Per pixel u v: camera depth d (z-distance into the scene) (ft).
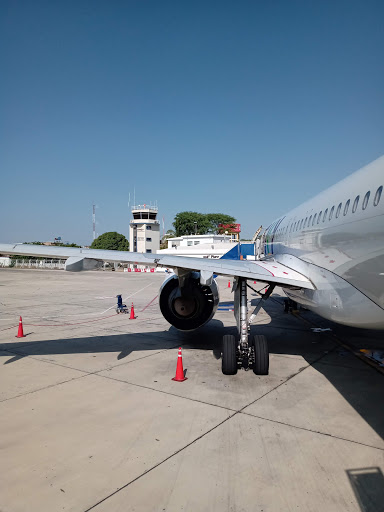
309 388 19.66
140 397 18.42
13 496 10.82
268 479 11.57
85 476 11.76
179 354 21.04
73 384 20.34
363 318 17.74
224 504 10.44
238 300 23.47
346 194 19.04
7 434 14.57
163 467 12.23
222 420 15.78
